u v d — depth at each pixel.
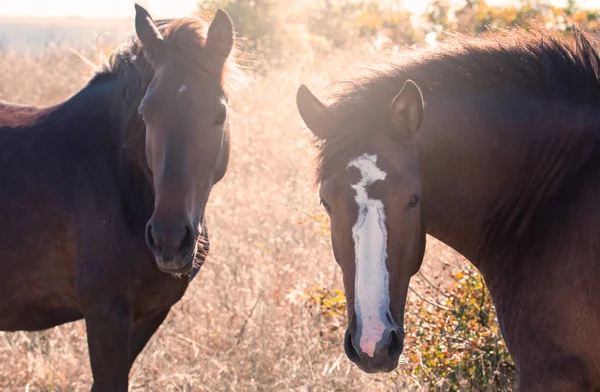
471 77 3.25
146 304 3.72
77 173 3.64
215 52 3.42
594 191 2.92
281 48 12.80
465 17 11.79
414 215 2.84
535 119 3.16
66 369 4.73
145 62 3.56
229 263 5.58
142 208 3.63
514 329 3.05
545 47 3.24
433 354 4.19
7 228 3.63
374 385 4.28
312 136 3.14
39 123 3.79
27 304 3.77
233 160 7.78
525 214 3.12
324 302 4.54
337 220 2.81
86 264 3.59
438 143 3.20
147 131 3.37
